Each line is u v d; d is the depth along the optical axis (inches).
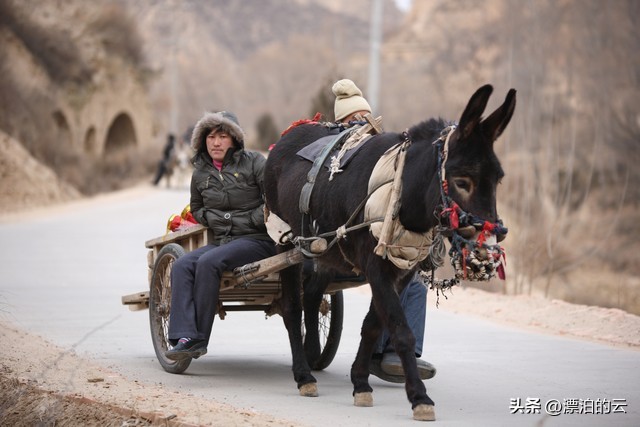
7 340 437.7
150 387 357.7
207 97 5880.9
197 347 374.3
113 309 576.4
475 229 287.4
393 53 5236.2
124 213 1423.5
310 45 6146.7
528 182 1029.8
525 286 774.5
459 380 389.1
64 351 428.1
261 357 441.4
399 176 312.5
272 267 362.6
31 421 318.3
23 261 830.5
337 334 413.7
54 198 1683.1
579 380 389.4
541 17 2145.7
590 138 1881.2
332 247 346.9
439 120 318.7
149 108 3051.2
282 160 384.8
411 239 313.3
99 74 2714.1
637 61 2017.7
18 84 2069.4
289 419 314.3
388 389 377.4
